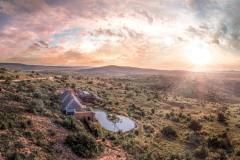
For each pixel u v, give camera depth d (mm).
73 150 46344
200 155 64688
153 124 84812
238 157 67312
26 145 42594
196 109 130500
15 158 37844
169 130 76438
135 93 142875
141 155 54188
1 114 49656
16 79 106750
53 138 48062
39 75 138375
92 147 48625
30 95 75125
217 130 88438
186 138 75625
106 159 47938
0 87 74938
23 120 50438
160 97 148125
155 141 68875
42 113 58312
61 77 145500
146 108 109875
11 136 43562
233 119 109000
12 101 61281
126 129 71562
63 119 59062
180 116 102312
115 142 57594
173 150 64312
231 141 78125
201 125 88562
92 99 98500
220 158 64688
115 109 92062
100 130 60531
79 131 54562
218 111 126250
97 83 155375
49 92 90250
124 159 49969
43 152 42594
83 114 68438
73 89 107562
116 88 149500
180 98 164500
